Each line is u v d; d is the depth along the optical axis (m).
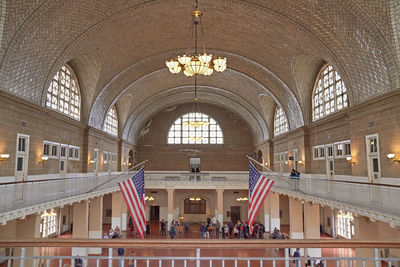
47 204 12.47
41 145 15.48
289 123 24.48
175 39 19.91
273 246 3.75
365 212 11.16
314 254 18.09
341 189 13.05
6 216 9.76
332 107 18.44
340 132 17.31
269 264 16.66
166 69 24.31
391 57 11.75
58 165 17.81
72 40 15.12
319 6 13.15
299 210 20.28
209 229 28.05
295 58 18.67
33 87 14.34
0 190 9.62
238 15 16.56
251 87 26.66
